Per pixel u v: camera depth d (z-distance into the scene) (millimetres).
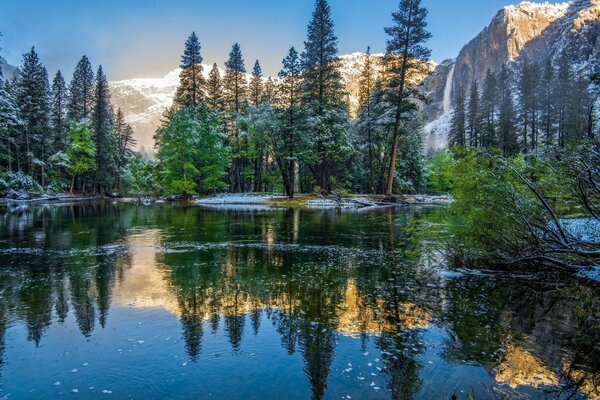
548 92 61156
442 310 5844
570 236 7316
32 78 52281
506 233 8125
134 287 7055
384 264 9258
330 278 7848
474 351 4402
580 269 6965
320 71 37938
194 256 10266
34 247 11672
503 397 3443
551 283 7332
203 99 53219
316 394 3492
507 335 4879
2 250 11078
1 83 44281
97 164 60688
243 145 49750
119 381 3729
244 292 6762
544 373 3902
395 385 3654
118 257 10055
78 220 20766
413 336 4832
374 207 31484
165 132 44562
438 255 10219
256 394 3494
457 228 8891
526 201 7805
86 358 4211
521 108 61812
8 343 4605
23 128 49469
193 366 4031
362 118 47156
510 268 8312
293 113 36594
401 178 54750
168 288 7004
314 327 5125
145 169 63938
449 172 9375
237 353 4332
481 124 64062
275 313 5668
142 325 5180
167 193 45812
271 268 8758
